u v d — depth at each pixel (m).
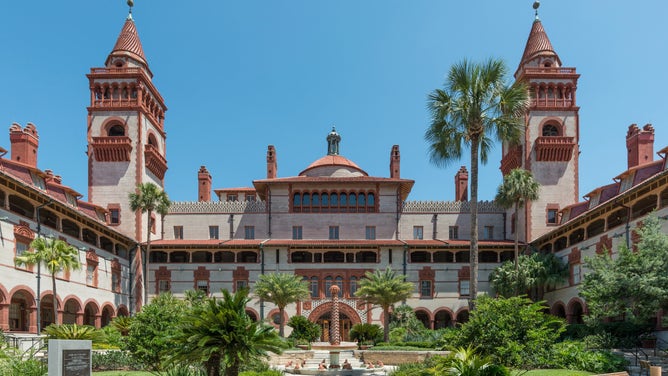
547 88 65.88
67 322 53.34
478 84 37.72
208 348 18.84
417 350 42.84
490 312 25.47
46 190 53.06
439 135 39.16
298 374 36.25
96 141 63.53
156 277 64.06
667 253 31.55
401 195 72.94
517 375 23.00
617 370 29.03
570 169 64.12
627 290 31.81
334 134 79.88
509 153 69.56
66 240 47.31
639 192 41.84
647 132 54.25
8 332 37.84
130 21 69.69
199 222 70.31
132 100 65.19
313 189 69.75
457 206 70.94
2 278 37.97
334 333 48.34
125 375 26.39
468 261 65.19
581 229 54.44
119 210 63.28
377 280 53.22
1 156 47.34
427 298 63.72
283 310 61.41
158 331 26.16
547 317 26.58
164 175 72.81
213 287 63.91
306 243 64.00
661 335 38.09
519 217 66.06
